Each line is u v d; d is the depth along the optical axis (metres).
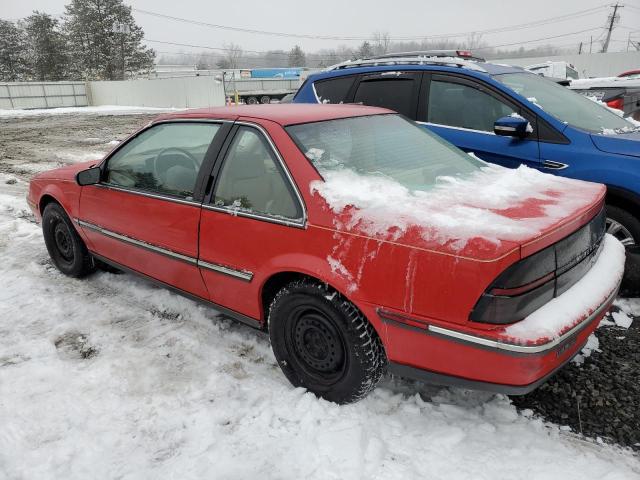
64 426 2.64
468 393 2.86
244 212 2.85
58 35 59.94
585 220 2.48
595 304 2.35
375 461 2.35
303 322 2.74
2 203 7.16
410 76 4.93
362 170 2.84
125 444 2.52
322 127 3.04
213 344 3.42
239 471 2.32
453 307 2.15
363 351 2.52
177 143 3.39
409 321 2.29
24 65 61.09
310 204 2.59
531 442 2.47
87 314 3.87
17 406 2.80
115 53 61.50
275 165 2.79
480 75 4.46
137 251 3.68
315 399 2.78
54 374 3.08
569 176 3.89
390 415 2.67
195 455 2.44
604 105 4.78
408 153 3.13
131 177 3.67
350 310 2.51
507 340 2.06
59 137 15.79
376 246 2.34
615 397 2.80
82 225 4.13
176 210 3.24
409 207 2.41
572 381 2.95
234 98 39.25
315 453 2.41
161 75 61.03
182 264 3.31
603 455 2.39
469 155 3.41
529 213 2.37
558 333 2.11
